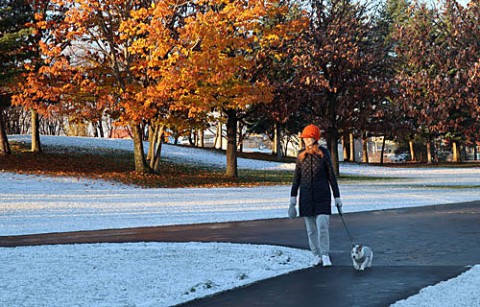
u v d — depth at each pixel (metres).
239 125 70.62
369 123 44.25
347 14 44.88
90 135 89.44
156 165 40.94
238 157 63.28
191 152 59.91
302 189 9.91
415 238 12.98
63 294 7.79
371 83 42.91
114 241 13.59
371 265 9.76
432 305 6.52
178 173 45.81
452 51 35.41
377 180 44.03
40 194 28.22
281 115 41.84
